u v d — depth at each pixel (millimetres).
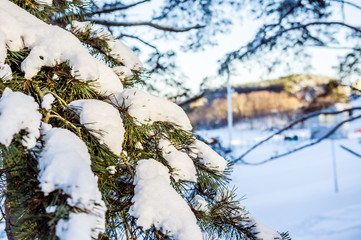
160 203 1072
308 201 12188
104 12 3871
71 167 847
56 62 1212
